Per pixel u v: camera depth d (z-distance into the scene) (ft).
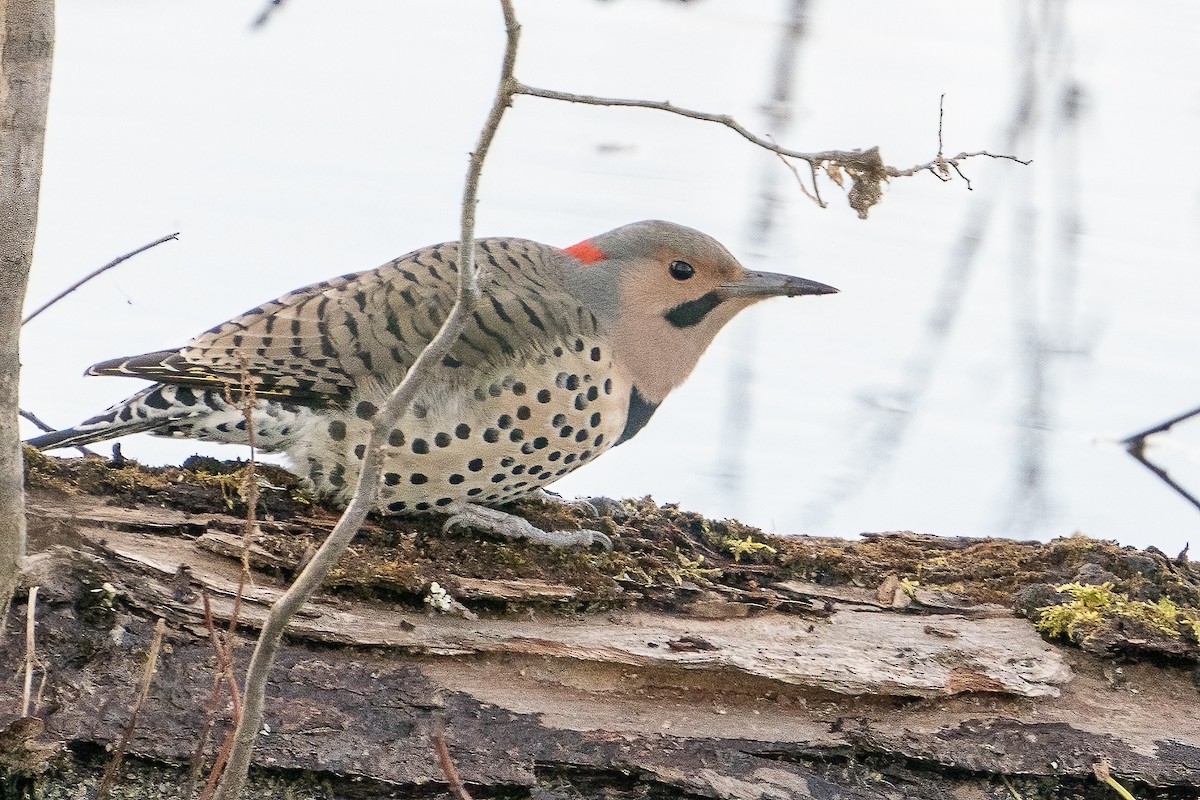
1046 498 51.31
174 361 31.81
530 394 32.27
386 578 28.63
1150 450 49.44
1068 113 54.70
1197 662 30.30
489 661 28.50
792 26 59.00
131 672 26.25
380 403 31.81
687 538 33.01
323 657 27.66
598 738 27.89
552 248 36.42
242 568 25.85
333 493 32.27
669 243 35.99
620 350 35.42
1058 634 30.83
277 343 31.96
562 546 31.71
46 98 23.41
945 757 28.84
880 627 30.81
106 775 24.32
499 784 26.91
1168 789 28.99
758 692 29.27
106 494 29.30
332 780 26.35
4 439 24.04
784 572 32.17
